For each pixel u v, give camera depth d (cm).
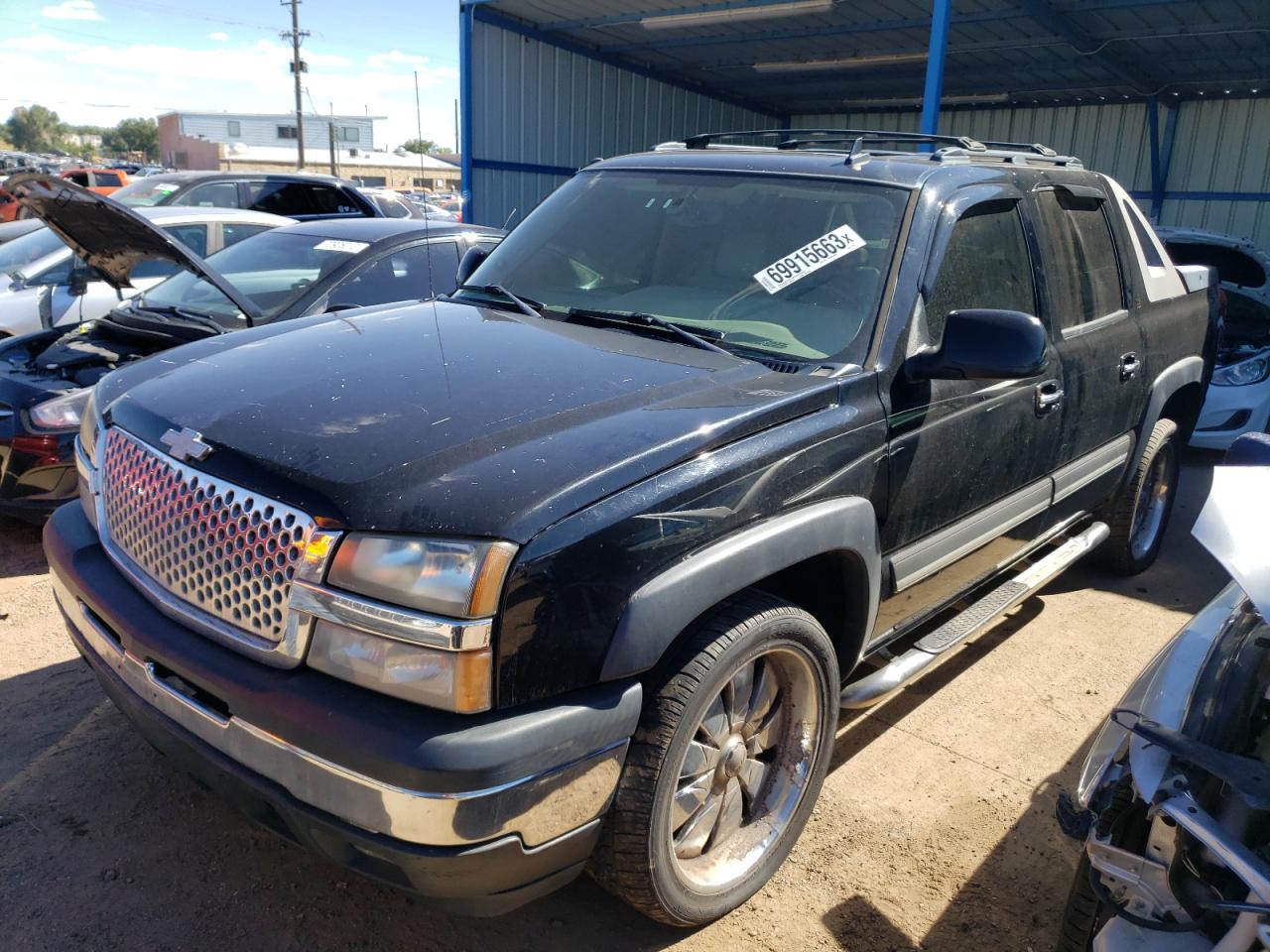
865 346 286
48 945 245
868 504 275
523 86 1441
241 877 273
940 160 348
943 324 312
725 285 317
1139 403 450
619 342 293
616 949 257
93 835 286
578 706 206
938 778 340
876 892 283
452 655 192
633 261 339
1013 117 1802
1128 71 1418
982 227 342
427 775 186
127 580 247
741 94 1889
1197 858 184
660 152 395
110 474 256
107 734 336
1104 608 491
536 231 374
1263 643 203
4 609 429
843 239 312
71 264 761
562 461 216
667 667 227
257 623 213
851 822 313
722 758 256
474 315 318
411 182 7706
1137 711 207
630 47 1511
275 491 210
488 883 202
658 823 226
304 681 203
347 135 8938
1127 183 1695
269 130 8725
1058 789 337
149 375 281
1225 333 791
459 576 193
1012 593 383
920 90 1716
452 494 203
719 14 1258
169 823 293
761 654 247
